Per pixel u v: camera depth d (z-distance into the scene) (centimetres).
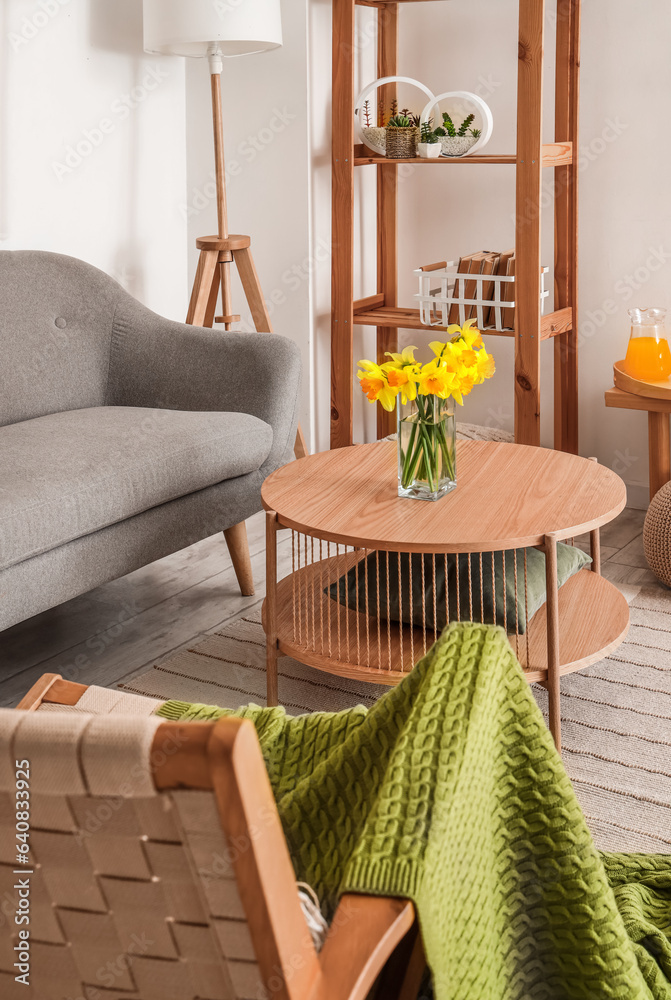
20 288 268
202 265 317
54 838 56
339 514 183
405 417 189
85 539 211
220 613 254
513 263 309
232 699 208
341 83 320
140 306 286
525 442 311
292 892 57
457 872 80
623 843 159
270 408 260
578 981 98
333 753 95
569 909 95
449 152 311
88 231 328
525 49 284
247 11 290
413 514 182
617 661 221
